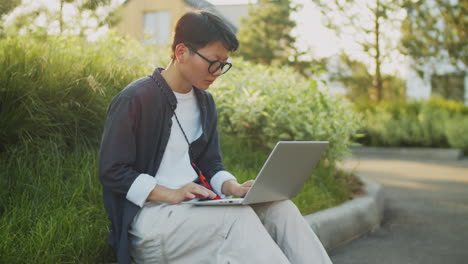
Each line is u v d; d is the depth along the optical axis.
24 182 2.59
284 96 4.35
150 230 1.73
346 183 4.50
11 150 2.80
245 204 1.70
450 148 11.91
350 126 4.55
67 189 2.57
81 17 3.88
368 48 14.42
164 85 1.89
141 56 4.11
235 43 1.87
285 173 1.79
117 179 1.77
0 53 3.12
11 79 2.87
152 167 1.87
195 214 1.70
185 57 1.87
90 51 3.73
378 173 7.71
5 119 2.78
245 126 4.23
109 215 1.85
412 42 14.58
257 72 5.13
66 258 2.09
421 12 14.34
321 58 16.22
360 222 3.63
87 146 3.11
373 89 15.94
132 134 1.81
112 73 3.45
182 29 1.87
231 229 1.66
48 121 2.98
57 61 3.25
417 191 5.82
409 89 18.05
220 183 2.09
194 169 2.02
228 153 4.01
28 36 3.45
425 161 10.10
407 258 3.02
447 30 14.80
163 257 1.73
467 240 3.48
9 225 2.11
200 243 1.69
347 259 2.99
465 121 12.06
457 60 15.16
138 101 1.82
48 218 2.29
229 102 4.28
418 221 4.13
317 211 3.40
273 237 1.84
